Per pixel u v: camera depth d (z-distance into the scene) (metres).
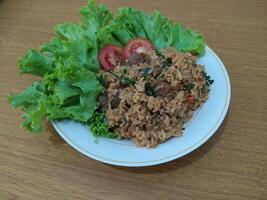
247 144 0.33
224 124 0.35
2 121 0.38
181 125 0.33
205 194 0.30
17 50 0.45
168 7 0.49
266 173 0.31
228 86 0.35
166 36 0.40
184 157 0.33
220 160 0.33
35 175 0.33
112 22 0.41
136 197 0.31
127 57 0.38
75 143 0.32
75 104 0.35
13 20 0.50
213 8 0.47
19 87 0.41
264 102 0.36
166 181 0.32
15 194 0.32
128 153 0.31
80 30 0.40
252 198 0.30
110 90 0.35
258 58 0.40
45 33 0.47
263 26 0.44
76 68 0.34
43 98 0.34
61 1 0.52
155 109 0.33
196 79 0.35
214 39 0.43
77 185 0.32
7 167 0.34
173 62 0.36
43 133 0.36
